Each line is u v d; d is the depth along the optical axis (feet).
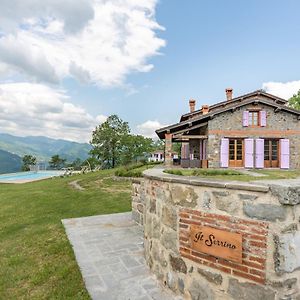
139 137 154.81
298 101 97.55
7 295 12.51
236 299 9.33
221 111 54.13
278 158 55.62
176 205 11.55
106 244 18.39
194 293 10.67
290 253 8.34
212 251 9.99
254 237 8.90
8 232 23.00
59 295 12.07
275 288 8.45
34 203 35.99
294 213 8.38
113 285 12.55
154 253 13.51
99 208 31.91
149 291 11.95
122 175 61.57
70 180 67.77
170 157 52.37
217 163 54.24
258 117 55.57
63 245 18.33
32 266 15.55
